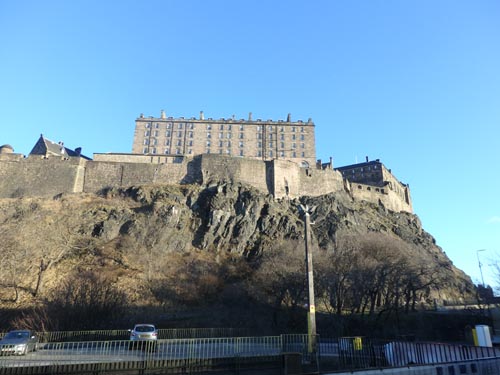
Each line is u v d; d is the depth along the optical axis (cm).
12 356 1866
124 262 5306
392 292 4100
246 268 5650
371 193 9088
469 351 1625
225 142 10869
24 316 3334
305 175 8081
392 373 1310
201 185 7319
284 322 4162
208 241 6228
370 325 3850
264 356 1769
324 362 1853
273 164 7719
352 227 6944
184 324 3909
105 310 3241
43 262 4841
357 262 4203
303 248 5244
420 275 4384
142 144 10744
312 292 1992
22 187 6981
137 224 6103
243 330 3600
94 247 5603
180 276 5219
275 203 7194
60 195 6925
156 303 4428
